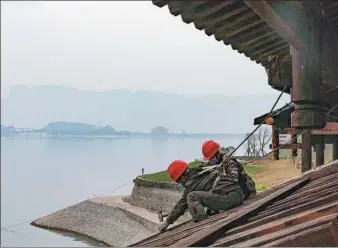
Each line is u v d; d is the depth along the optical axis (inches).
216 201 268.5
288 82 265.4
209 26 217.8
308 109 236.4
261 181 1144.2
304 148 494.6
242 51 290.0
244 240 140.4
